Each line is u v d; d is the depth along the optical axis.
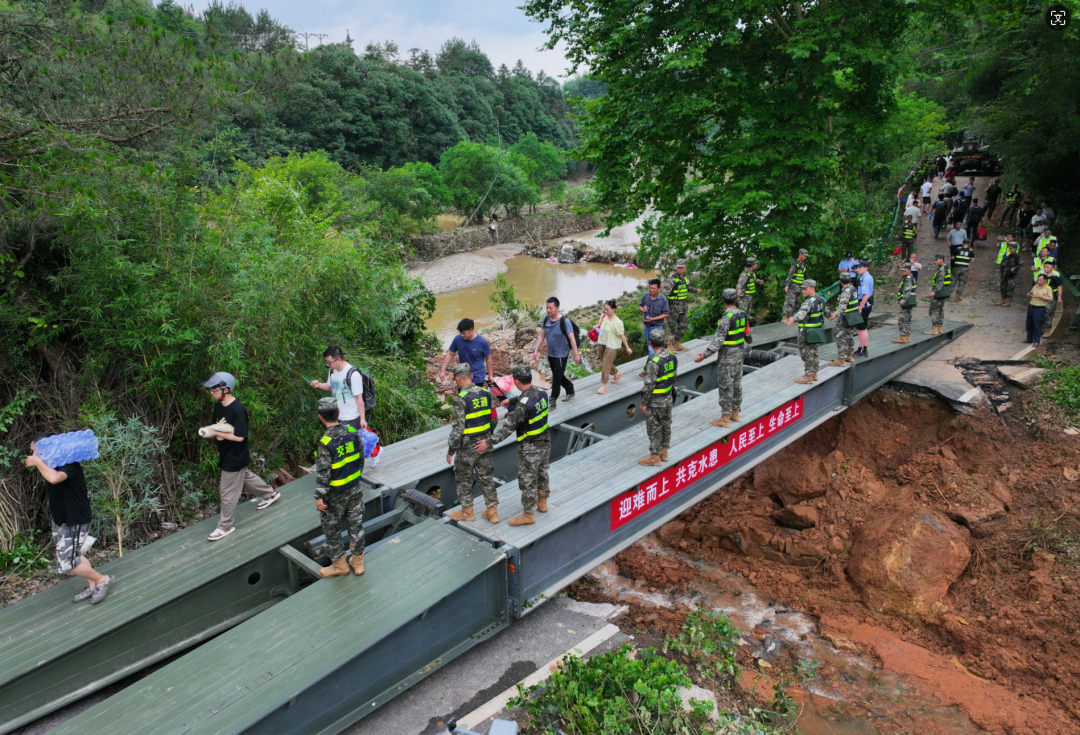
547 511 6.99
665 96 13.85
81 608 6.00
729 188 14.02
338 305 11.16
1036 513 9.58
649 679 6.06
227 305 8.62
